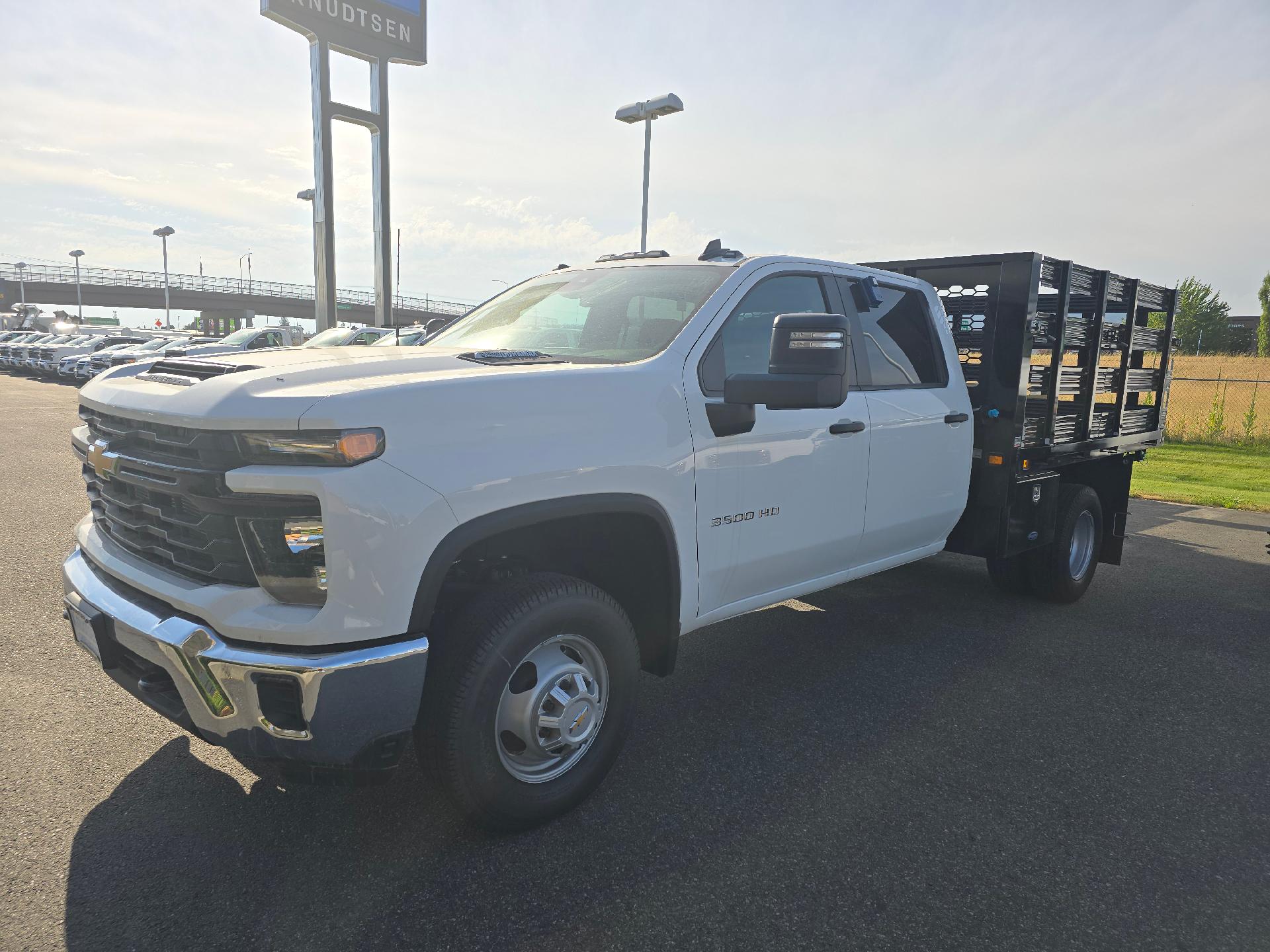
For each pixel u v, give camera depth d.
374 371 2.62
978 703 3.98
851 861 2.67
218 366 2.74
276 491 2.19
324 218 29.59
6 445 11.59
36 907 2.34
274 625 2.21
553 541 3.13
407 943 2.24
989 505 4.86
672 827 2.84
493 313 4.04
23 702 3.59
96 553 2.79
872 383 4.10
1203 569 6.94
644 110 20.14
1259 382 16.75
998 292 4.74
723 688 4.09
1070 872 2.65
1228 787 3.23
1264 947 2.32
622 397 2.86
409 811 2.89
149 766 3.12
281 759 2.30
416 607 2.32
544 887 2.49
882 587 6.10
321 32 29.03
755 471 3.37
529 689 2.69
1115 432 5.93
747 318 3.50
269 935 2.25
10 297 84.81
